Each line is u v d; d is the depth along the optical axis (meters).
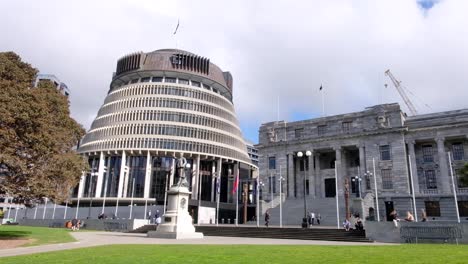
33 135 29.11
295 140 80.44
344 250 21.25
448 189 64.19
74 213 94.19
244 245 25.84
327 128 79.38
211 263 14.84
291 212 65.88
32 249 22.44
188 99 119.94
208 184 116.12
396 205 66.44
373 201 65.88
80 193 109.69
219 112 125.88
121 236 40.00
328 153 81.94
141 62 124.00
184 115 117.00
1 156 26.75
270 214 67.81
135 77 125.88
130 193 108.50
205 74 129.25
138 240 32.59
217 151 117.38
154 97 117.75
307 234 40.19
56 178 32.53
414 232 33.50
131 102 118.31
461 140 67.19
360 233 37.72
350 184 74.38
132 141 110.88
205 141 115.69
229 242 30.89
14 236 32.56
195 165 113.62
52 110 34.69
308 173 80.00
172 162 111.69
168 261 15.52
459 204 61.47
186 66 126.19
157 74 124.12
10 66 32.12
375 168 70.31
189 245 25.44
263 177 83.56
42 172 30.61
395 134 69.81
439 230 32.38
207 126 119.44
